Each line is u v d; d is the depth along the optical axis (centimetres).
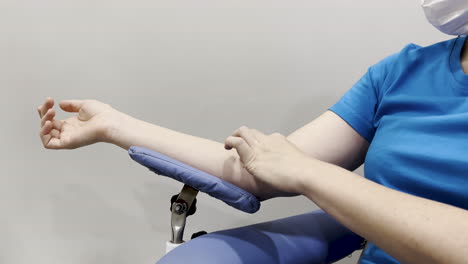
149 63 111
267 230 64
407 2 103
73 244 124
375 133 74
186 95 113
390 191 48
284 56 109
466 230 40
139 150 59
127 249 124
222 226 121
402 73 72
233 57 110
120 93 113
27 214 122
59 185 120
